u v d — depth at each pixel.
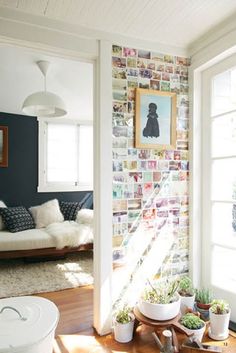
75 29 2.02
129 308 2.14
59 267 3.62
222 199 2.26
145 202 2.26
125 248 2.19
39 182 4.72
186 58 2.42
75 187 4.96
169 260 2.36
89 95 3.80
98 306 2.11
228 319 1.99
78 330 2.15
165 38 2.25
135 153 2.22
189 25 2.07
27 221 4.18
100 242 2.09
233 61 2.12
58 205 4.65
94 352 1.87
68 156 4.94
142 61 2.25
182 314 2.14
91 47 2.07
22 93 3.65
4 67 2.86
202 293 2.25
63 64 2.79
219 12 1.91
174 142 2.36
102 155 2.09
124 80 2.18
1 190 4.48
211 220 2.34
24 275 3.33
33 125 4.69
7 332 1.26
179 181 2.40
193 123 2.39
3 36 1.83
